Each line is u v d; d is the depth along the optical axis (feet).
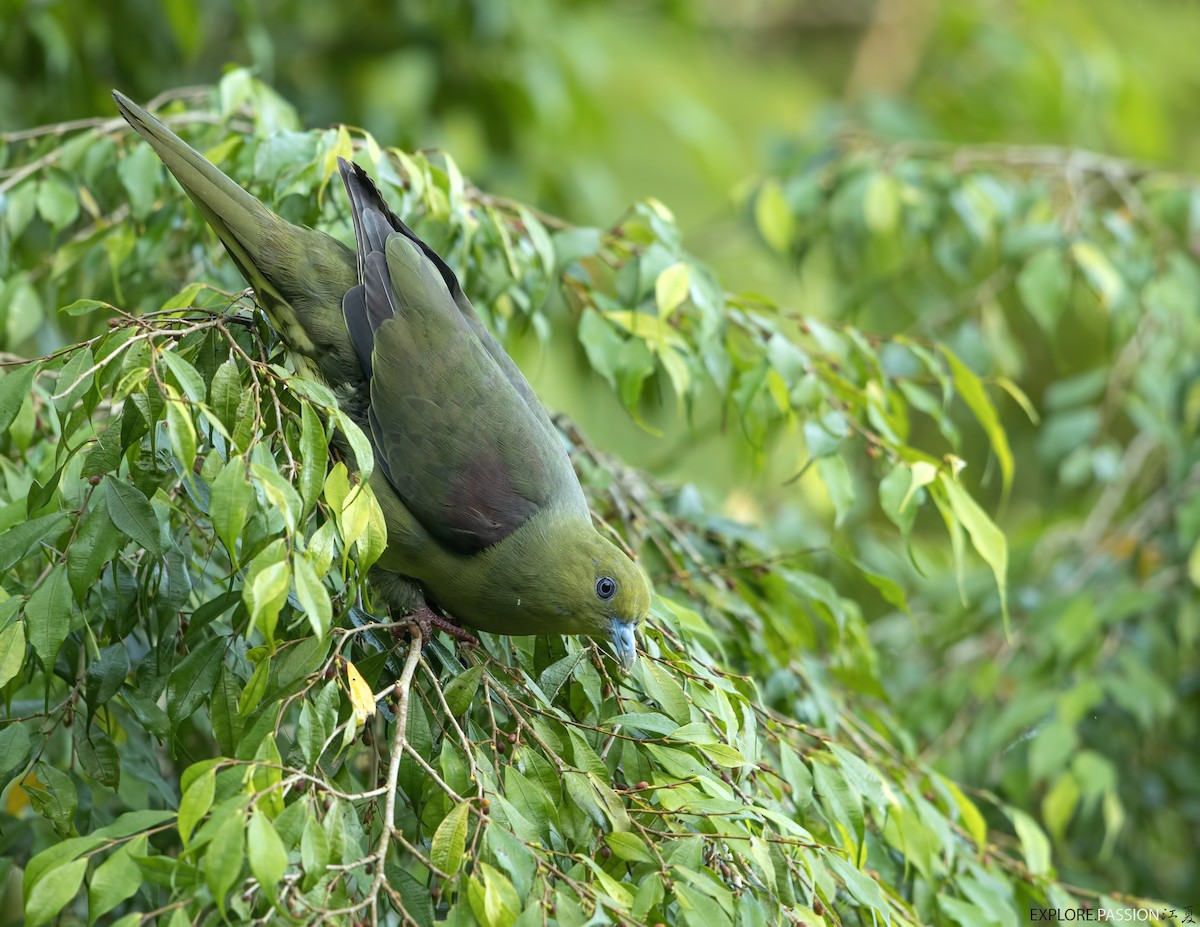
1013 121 57.21
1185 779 36.55
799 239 38.58
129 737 23.89
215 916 15.69
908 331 40.45
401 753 18.07
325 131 26.16
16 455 24.16
